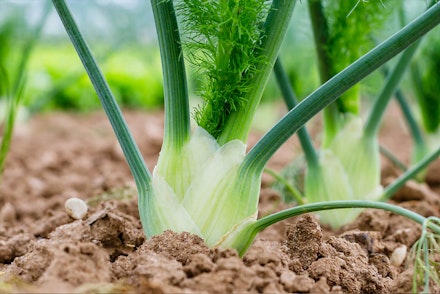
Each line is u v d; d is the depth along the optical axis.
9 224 1.07
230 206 0.75
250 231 0.76
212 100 0.77
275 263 0.72
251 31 0.76
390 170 1.36
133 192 1.10
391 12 0.98
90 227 0.78
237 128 0.77
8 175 1.42
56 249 0.71
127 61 3.04
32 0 1.58
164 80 0.77
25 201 1.22
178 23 0.79
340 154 1.00
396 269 0.83
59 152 1.71
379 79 1.13
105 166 1.55
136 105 2.95
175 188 0.76
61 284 0.67
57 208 1.13
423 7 1.07
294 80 1.44
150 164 1.65
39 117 2.44
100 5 1.85
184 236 0.74
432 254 0.81
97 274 0.69
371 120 1.00
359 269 0.77
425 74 1.34
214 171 0.76
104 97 0.75
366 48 0.98
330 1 0.97
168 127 0.77
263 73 0.77
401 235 0.91
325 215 0.99
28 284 0.70
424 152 1.29
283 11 0.77
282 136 0.74
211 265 0.71
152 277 0.70
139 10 1.73
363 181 1.00
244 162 0.76
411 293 0.73
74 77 1.56
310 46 1.09
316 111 0.73
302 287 0.71
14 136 1.92
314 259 0.77
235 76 0.76
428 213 1.02
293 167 1.20
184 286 0.69
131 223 0.88
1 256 0.86
